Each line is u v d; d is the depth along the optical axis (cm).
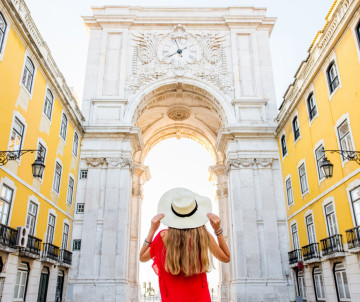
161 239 177
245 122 1812
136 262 2242
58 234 1414
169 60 1959
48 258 1220
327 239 1174
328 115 1195
